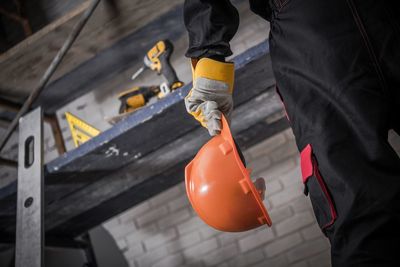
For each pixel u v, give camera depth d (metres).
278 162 2.66
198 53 0.97
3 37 3.21
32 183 1.73
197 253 2.75
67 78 2.75
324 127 0.72
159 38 2.72
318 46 0.75
